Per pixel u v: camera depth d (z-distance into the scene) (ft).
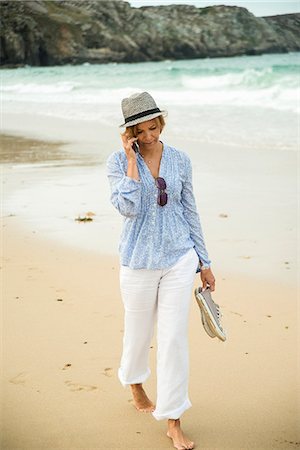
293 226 21.01
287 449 9.48
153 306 10.19
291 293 15.37
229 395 10.92
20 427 10.09
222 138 38.86
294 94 58.08
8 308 14.64
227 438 9.86
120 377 10.74
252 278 16.48
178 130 42.65
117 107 63.82
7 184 29.19
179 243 9.91
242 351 12.39
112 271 17.13
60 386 11.27
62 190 27.50
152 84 85.15
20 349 12.55
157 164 10.00
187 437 9.93
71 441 9.77
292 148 34.76
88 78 116.06
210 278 10.50
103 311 14.34
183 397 9.91
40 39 211.20
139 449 9.66
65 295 15.39
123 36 253.65
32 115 60.80
